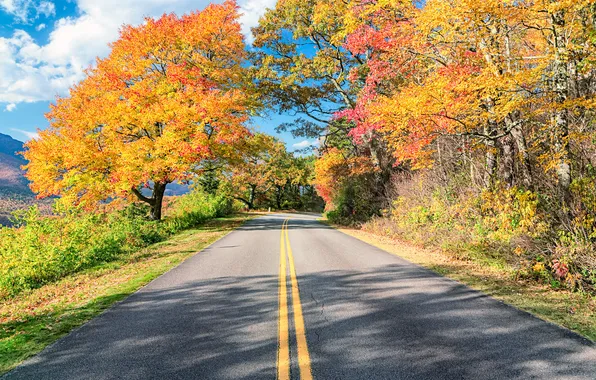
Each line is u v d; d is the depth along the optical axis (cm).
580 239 669
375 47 1318
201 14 2175
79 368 366
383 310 532
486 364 357
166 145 1866
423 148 1306
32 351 414
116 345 424
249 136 2302
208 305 575
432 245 1220
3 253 943
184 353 396
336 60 2283
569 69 728
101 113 1909
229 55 2345
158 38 2073
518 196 809
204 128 2034
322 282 714
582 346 397
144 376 346
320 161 3114
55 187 1900
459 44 938
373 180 2278
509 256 823
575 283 642
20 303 700
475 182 1269
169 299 619
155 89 2062
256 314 524
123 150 1888
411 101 900
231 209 4150
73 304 623
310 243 1370
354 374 341
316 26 2116
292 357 380
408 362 364
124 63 2109
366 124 1739
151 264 989
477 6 737
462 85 824
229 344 418
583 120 783
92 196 1945
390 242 1425
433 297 600
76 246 1076
